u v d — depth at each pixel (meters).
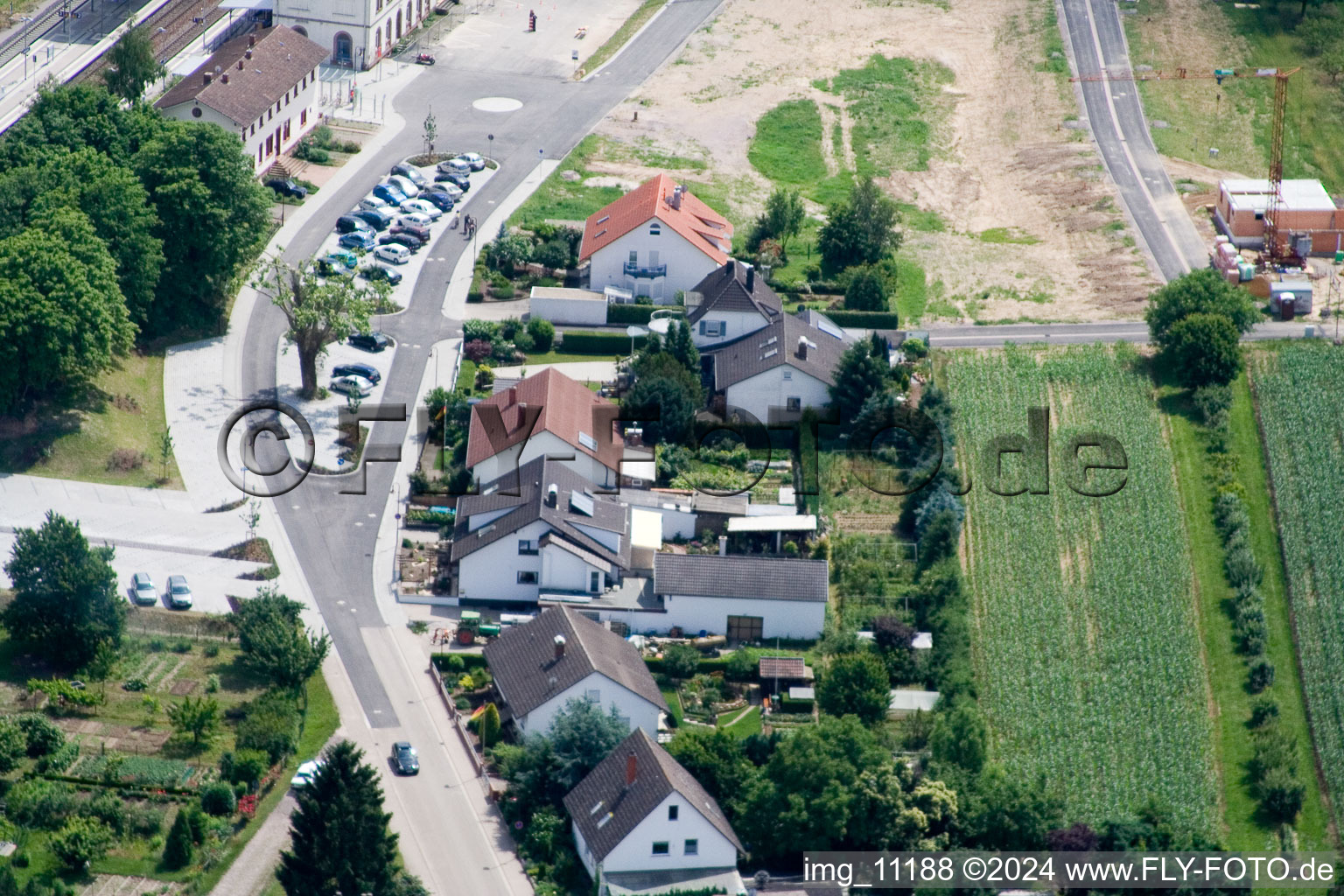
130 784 131.88
